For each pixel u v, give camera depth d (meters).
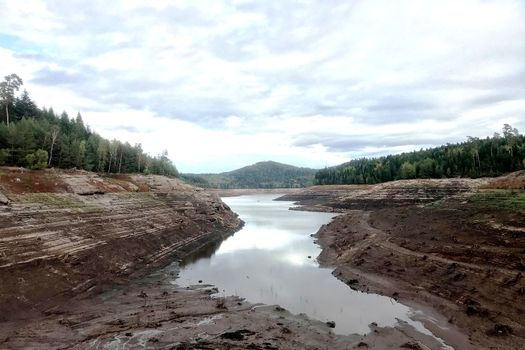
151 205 73.50
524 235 38.34
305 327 29.48
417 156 184.12
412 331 28.80
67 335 26.80
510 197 57.69
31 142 72.69
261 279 44.53
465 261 38.94
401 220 69.00
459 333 27.98
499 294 31.14
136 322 29.56
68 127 116.12
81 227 48.25
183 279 44.66
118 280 42.25
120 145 112.88
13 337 26.17
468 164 135.88
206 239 73.44
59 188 56.97
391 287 39.31
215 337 26.91
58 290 35.12
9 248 35.91
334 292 39.16
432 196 116.00
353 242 60.44
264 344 25.88
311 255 58.91
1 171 56.34
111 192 68.38
